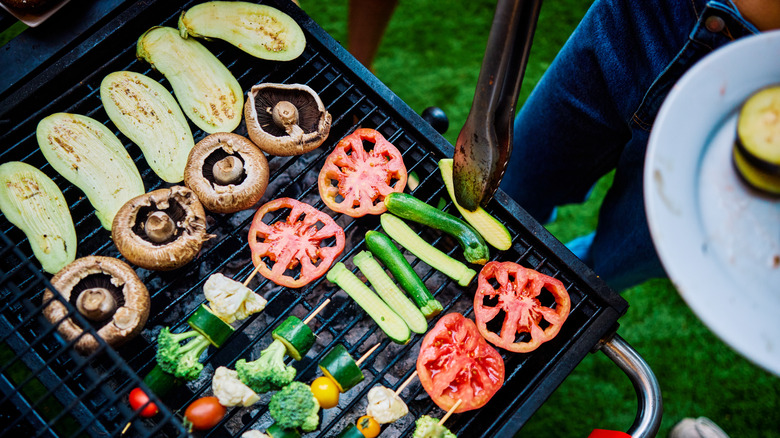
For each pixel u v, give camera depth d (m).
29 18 0.79
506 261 0.80
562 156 0.95
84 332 0.67
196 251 0.75
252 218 0.80
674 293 1.15
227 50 0.85
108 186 0.78
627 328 1.13
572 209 1.20
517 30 0.61
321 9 1.25
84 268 0.73
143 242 0.74
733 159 0.54
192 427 0.72
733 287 0.52
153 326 0.82
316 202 0.85
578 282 0.78
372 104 0.83
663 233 0.52
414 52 1.25
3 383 0.70
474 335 0.77
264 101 0.80
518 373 0.80
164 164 0.79
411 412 0.82
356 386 0.83
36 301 0.75
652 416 0.72
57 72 0.79
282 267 0.79
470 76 1.25
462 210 0.79
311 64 0.83
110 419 0.74
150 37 0.81
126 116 0.80
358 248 0.82
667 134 0.53
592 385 1.10
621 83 0.82
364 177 0.81
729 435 1.09
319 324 0.86
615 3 0.78
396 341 0.77
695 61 0.73
